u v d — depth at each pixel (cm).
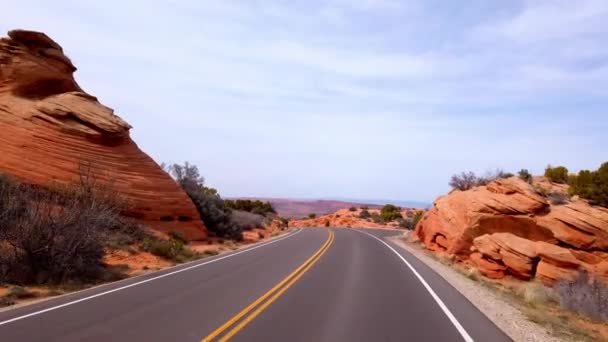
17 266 1159
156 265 1612
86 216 1289
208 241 2455
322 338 677
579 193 2188
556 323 933
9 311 834
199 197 2853
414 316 855
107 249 1620
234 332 693
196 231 2447
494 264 1961
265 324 751
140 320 763
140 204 2144
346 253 2158
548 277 1777
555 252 1836
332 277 1349
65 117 2112
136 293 1034
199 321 762
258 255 1972
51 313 814
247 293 1045
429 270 1661
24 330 689
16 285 1095
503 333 759
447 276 1541
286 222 5950
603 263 1791
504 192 2289
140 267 1527
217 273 1388
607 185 2081
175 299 961
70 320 759
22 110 2041
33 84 2205
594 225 1872
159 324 737
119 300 946
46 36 2345
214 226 2805
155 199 2239
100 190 1482
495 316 904
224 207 3206
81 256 1275
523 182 2291
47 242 1192
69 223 1247
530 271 1847
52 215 1274
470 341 692
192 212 2488
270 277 1312
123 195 2028
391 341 676
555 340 762
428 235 2903
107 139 2206
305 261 1756
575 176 2470
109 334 670
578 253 1858
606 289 1429
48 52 2330
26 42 2284
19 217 1251
